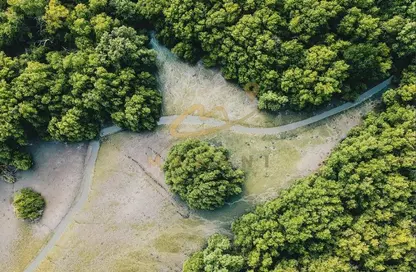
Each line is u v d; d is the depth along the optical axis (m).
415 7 48.34
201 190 50.66
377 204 47.28
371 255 46.41
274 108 52.25
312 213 47.41
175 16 52.34
